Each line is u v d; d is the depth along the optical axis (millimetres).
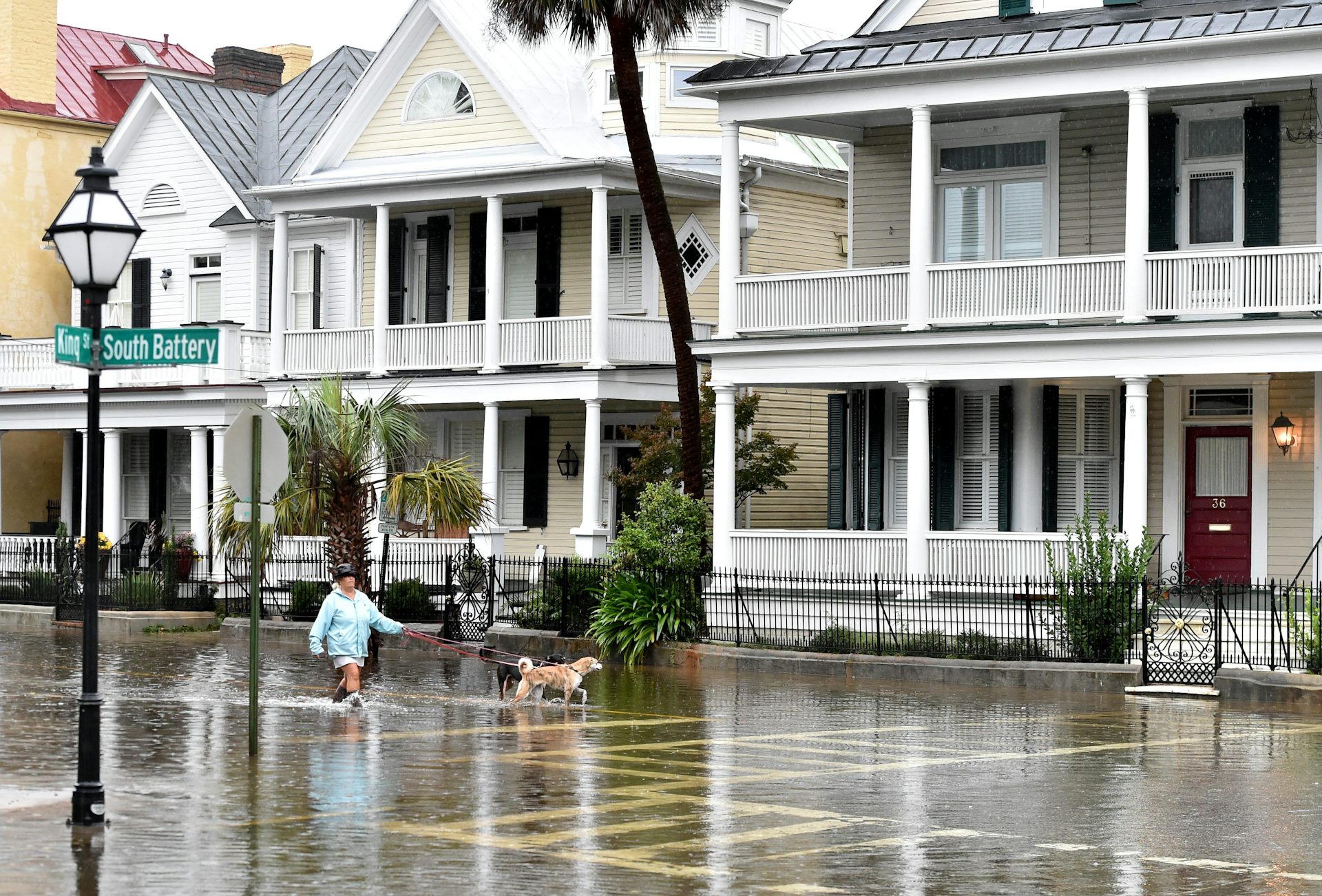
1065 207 50281
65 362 21625
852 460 53969
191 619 57844
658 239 51094
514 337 60250
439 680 41656
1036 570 45906
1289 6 43219
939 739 31359
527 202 64875
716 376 50500
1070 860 20203
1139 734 32344
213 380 69250
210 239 75375
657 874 18922
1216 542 48781
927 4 52094
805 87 48719
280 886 17859
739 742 30703
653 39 60906
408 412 53719
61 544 62344
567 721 33719
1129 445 44750
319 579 56719
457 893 17703
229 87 84688
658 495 49594
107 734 30312
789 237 65688
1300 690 37344
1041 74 45531
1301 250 43125
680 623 47250
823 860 19922
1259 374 48031
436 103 64562
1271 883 19000
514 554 65500
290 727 31750
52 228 22172
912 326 47438
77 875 18188
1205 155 48344
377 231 63219
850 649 44688
